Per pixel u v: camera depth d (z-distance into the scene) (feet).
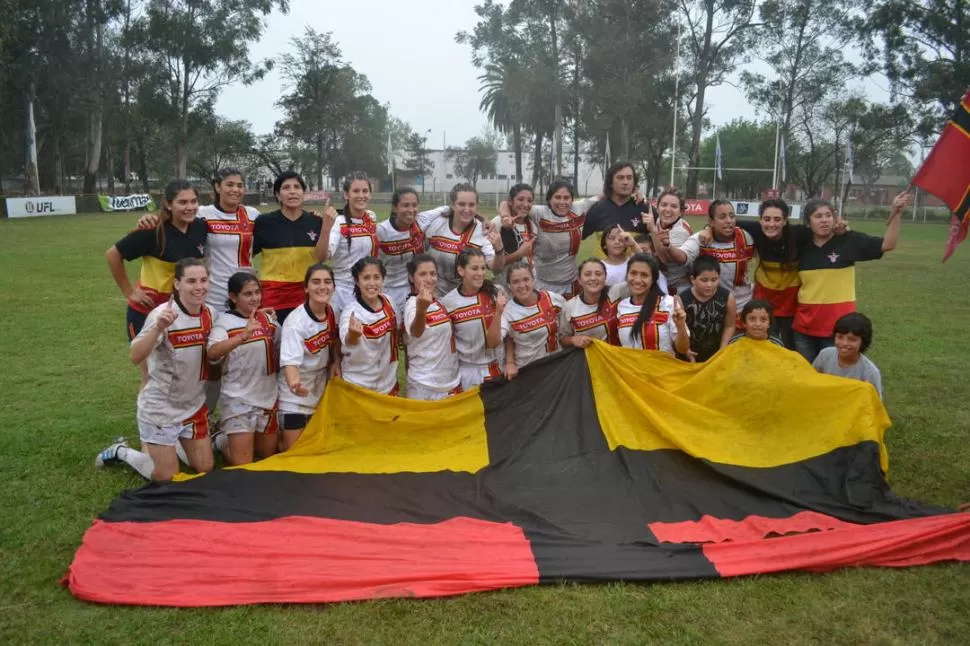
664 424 20.26
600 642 12.89
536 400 21.83
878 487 17.85
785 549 15.56
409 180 328.90
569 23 178.19
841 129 202.28
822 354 22.07
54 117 172.35
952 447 22.45
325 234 23.59
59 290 50.65
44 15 156.15
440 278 26.14
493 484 19.06
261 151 232.12
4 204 127.34
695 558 15.30
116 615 13.64
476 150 332.19
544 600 14.12
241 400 20.72
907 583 14.73
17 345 35.06
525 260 23.25
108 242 83.87
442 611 13.74
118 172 254.27
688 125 198.08
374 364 21.80
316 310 20.94
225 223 23.76
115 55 178.81
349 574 14.64
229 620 13.44
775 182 162.71
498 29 194.59
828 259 23.58
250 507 17.40
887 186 279.28
